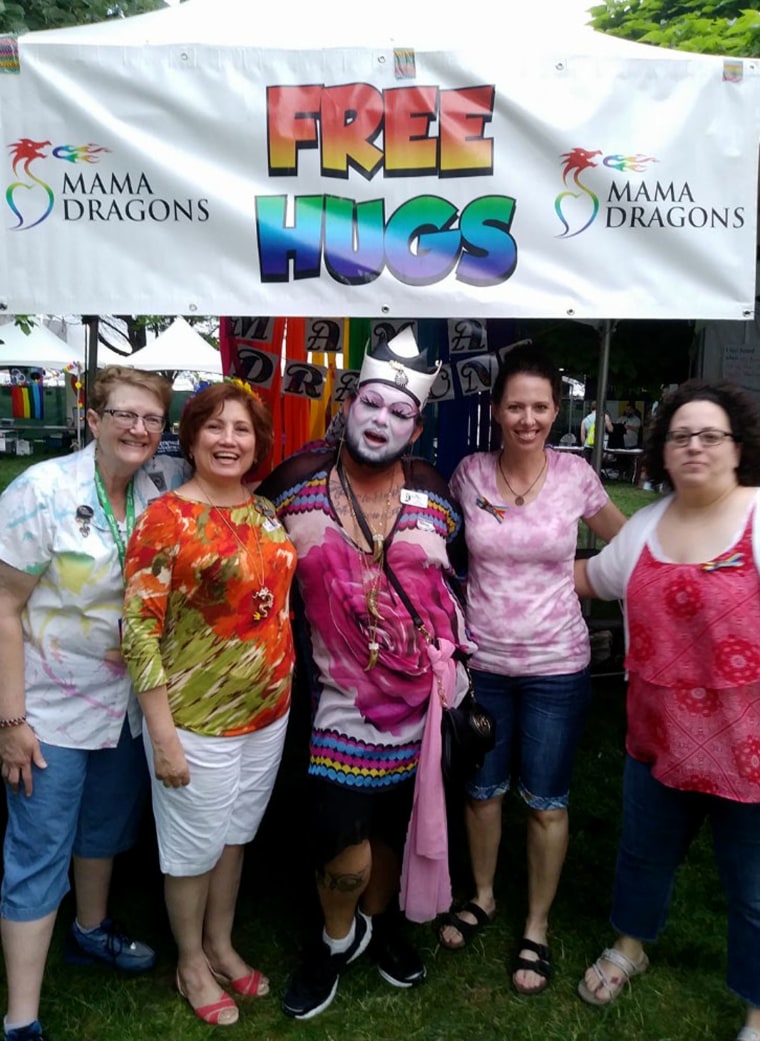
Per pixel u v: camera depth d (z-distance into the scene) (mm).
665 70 2260
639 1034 2332
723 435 1984
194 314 2238
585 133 2256
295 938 2684
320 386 3627
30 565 2010
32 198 2191
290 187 2229
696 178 2301
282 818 3363
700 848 3213
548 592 2418
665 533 2139
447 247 2270
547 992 2480
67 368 15305
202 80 2184
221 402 2043
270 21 2539
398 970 2486
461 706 2287
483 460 2537
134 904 2807
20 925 2096
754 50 4062
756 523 1967
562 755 2461
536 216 2273
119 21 2611
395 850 2443
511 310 2289
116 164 2191
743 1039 2219
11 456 16938
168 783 2049
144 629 1979
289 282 2254
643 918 2400
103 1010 2350
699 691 2031
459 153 2242
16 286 2211
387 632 2186
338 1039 2289
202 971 2359
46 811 2088
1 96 2162
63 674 2074
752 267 2342
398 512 2273
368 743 2201
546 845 2498
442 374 3598
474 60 2213
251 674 2096
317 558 2205
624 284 2312
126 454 2025
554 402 2373
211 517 2039
